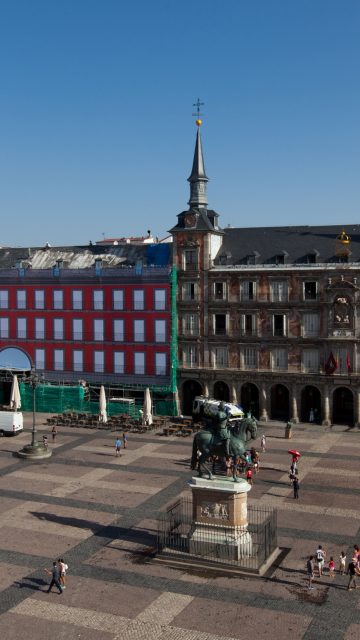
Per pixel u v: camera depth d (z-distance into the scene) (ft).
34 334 305.73
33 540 142.72
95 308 294.66
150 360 287.07
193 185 290.15
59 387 295.07
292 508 162.30
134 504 166.09
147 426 255.29
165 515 155.84
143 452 221.25
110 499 170.19
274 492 175.52
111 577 124.36
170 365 283.59
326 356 261.85
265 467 201.57
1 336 311.47
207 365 279.90
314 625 106.32
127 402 280.51
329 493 174.60
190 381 287.89
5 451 223.10
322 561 124.16
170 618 108.88
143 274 285.64
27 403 302.25
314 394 277.23
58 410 295.48
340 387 262.26
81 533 146.61
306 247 274.98
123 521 153.89
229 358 276.82
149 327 286.25
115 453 219.61
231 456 132.26
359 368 257.96
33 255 334.44
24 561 131.85
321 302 261.03
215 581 122.42
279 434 249.34
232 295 274.77
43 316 303.48
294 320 266.36
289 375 266.98
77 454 218.59
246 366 274.98
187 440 239.71
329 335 260.42
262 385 272.51
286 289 266.98
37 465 204.54
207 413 135.44
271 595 116.78
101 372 295.07
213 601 114.73
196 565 128.06
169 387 283.59
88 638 102.89
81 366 298.35
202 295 278.87
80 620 108.47
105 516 157.38
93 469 199.72
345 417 274.36
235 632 104.32
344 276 258.16
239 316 274.16
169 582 122.11
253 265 274.16
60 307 300.61
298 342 265.95
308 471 196.75
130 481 186.39
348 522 152.46
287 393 284.61
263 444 223.30
